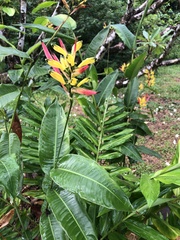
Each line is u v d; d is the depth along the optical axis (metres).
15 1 3.01
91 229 0.84
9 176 0.81
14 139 1.05
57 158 0.99
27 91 1.36
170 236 1.15
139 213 1.14
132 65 1.55
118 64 6.48
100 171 0.88
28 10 3.90
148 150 1.67
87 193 0.83
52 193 0.94
